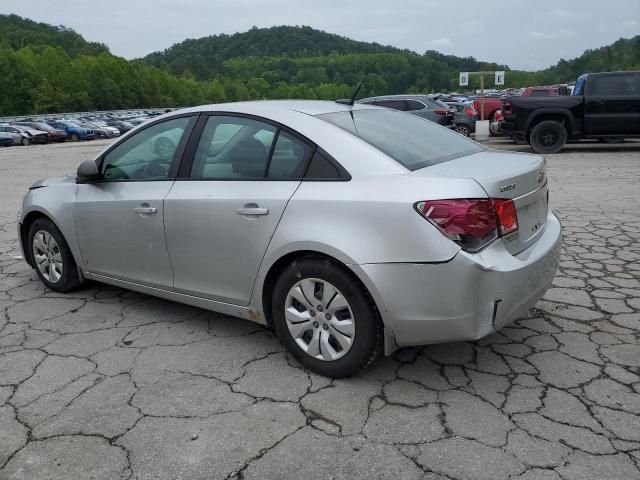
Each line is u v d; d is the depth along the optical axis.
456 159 3.38
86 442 2.70
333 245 2.96
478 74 23.38
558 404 2.90
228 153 3.55
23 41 143.62
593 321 3.89
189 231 3.60
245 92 137.88
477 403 2.93
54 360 3.53
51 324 4.10
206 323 4.06
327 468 2.47
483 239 2.81
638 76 12.71
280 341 3.69
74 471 2.50
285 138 3.34
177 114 3.90
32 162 18.97
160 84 119.56
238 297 3.50
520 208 3.13
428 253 2.77
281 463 2.51
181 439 2.70
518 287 2.91
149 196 3.81
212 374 3.31
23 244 4.97
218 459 2.55
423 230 2.78
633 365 3.27
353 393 3.06
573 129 13.27
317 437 2.69
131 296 4.65
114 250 4.14
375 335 3.02
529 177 3.18
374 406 2.94
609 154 13.20
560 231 3.55
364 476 2.42
